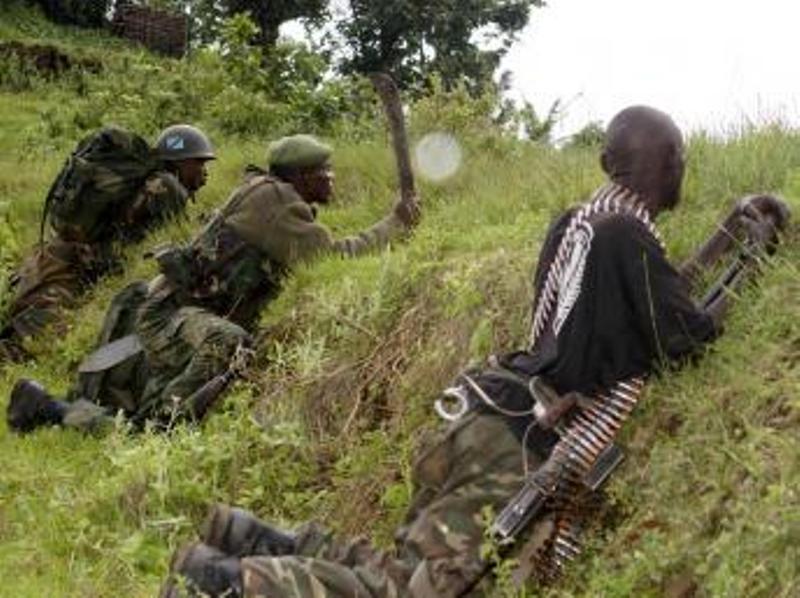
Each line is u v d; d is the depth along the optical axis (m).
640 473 4.64
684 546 4.26
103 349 7.84
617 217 4.57
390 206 9.20
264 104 13.27
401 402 6.10
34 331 9.38
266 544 4.62
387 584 4.41
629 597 4.28
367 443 6.14
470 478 4.47
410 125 10.44
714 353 4.76
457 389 4.64
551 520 4.41
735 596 3.94
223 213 7.73
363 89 13.40
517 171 8.41
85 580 5.52
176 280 7.68
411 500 4.96
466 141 9.95
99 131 9.70
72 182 9.56
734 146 6.46
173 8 29.28
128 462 6.46
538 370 4.55
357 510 5.80
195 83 13.94
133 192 9.66
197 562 4.42
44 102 18.44
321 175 7.96
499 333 5.87
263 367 7.20
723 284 4.96
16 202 11.92
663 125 4.69
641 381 4.58
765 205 5.11
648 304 4.53
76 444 7.34
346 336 6.74
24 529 6.25
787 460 4.20
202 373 7.20
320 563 4.39
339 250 7.77
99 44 27.70
